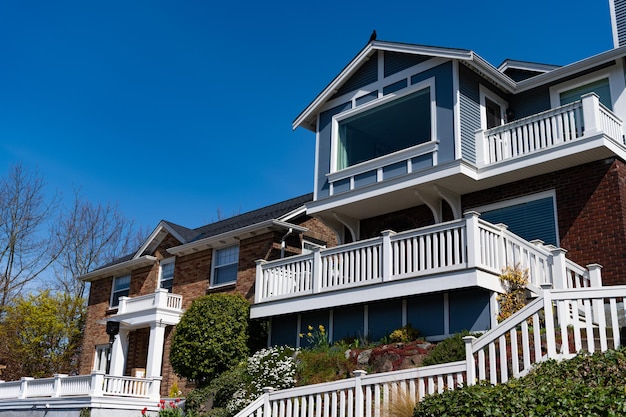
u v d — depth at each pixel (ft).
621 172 46.29
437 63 54.39
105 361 86.89
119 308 76.13
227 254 72.74
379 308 49.16
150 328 73.00
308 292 52.47
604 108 46.96
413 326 46.50
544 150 47.47
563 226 47.96
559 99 54.90
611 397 20.80
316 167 61.77
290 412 35.53
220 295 59.11
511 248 44.75
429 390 29.37
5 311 114.01
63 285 128.77
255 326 58.29
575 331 28.63
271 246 66.64
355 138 60.54
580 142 45.60
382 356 41.96
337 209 59.41
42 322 105.50
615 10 58.29
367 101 59.41
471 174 50.67
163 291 71.67
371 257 49.03
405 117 56.85
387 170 55.47
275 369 46.29
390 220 59.82
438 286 43.39
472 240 42.04
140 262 84.02
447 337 44.16
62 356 106.11
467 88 53.62
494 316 41.86
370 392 31.63
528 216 50.24
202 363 55.52
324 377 43.91
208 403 50.67
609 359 25.23
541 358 27.76
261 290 57.31
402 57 57.57
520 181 51.26
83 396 61.52
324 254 52.42
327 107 63.10
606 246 45.27
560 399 21.31
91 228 135.13
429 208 56.39
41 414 66.49
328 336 52.16
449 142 51.67
